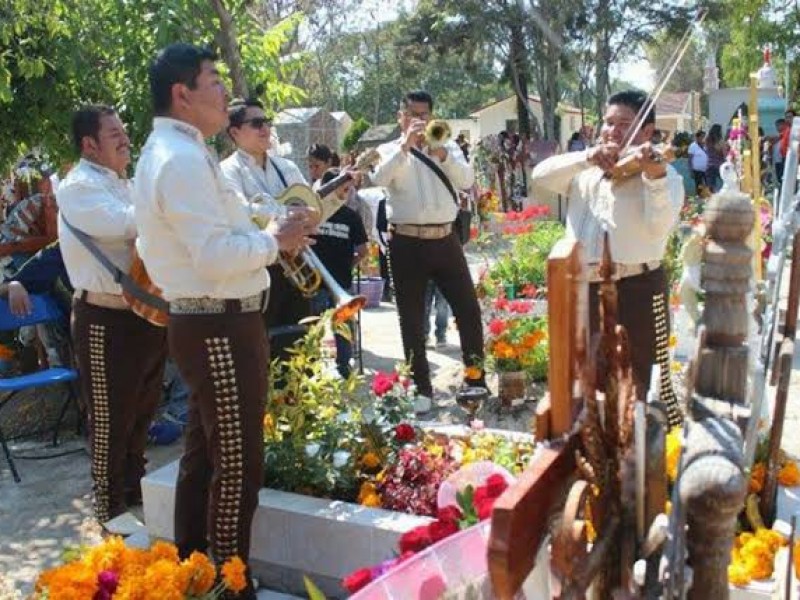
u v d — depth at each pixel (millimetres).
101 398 3916
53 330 6020
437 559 1588
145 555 2740
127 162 4020
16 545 4090
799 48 23141
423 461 3732
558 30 16844
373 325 8781
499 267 7855
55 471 5051
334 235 5836
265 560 3592
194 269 2900
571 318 1117
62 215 3852
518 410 5707
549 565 1226
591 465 1174
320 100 31812
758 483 3055
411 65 29562
